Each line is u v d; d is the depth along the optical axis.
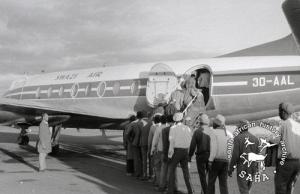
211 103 13.03
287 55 12.35
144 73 15.09
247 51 13.42
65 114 14.59
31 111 14.74
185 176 8.12
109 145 21.02
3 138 26.05
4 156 15.43
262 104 12.37
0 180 9.94
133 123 10.63
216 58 13.63
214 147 6.75
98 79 17.09
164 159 8.60
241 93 12.55
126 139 10.93
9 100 14.05
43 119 11.59
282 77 12.00
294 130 5.86
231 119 13.39
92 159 14.81
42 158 11.51
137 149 10.49
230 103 12.78
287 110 5.95
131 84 15.39
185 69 13.79
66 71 20.05
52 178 10.31
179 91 12.47
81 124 16.41
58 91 19.33
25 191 8.49
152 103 13.90
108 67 17.52
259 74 12.34
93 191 8.63
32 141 23.09
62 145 20.80
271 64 12.25
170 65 14.41
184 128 8.12
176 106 12.20
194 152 7.93
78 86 18.06
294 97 11.88
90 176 10.77
